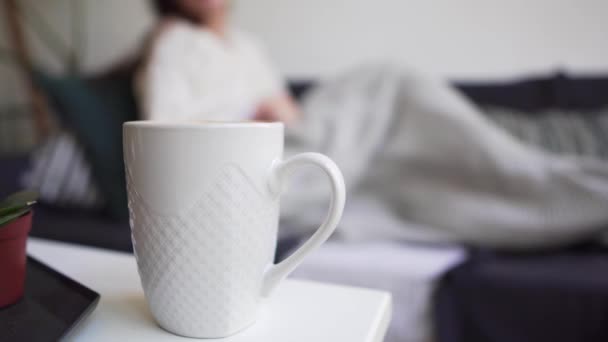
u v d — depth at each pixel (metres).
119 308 0.33
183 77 1.12
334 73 1.57
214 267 0.27
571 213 0.77
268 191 0.27
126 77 1.31
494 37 1.39
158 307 0.29
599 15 1.28
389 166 0.97
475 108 1.09
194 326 0.28
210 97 1.12
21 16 1.89
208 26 1.34
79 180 1.00
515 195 0.83
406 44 1.48
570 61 1.34
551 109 1.14
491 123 0.99
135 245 0.28
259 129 0.26
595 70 1.32
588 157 0.92
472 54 1.42
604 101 1.15
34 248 0.48
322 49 1.57
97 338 0.29
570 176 0.79
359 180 0.97
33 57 1.92
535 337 0.69
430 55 1.46
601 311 0.65
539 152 0.87
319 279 0.78
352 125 0.97
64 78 1.05
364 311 0.33
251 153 0.26
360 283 0.76
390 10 1.48
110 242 0.86
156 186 0.25
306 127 0.99
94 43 1.82
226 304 0.28
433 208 0.88
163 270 0.27
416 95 0.95
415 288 0.73
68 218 1.00
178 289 0.27
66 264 0.43
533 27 1.35
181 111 1.05
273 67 1.64
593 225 0.76
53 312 0.31
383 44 1.51
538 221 0.79
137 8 1.72
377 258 0.79
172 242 0.26
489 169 0.84
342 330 0.30
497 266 0.74
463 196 0.86
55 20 1.86
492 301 0.70
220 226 0.26
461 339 0.72
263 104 1.21
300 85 1.44
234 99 1.16
